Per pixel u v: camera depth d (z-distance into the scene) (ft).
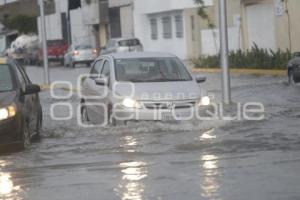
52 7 429.38
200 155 63.05
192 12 260.21
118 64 85.81
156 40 298.56
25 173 58.13
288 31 192.03
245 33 223.71
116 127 79.77
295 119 86.43
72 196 48.83
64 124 91.30
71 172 57.67
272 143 68.33
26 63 364.79
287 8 191.31
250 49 214.07
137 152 66.03
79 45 292.20
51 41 339.16
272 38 210.18
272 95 118.32
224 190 48.65
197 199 46.42
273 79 151.43
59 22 412.98
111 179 53.83
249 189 48.70
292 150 63.87
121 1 324.80
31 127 74.69
